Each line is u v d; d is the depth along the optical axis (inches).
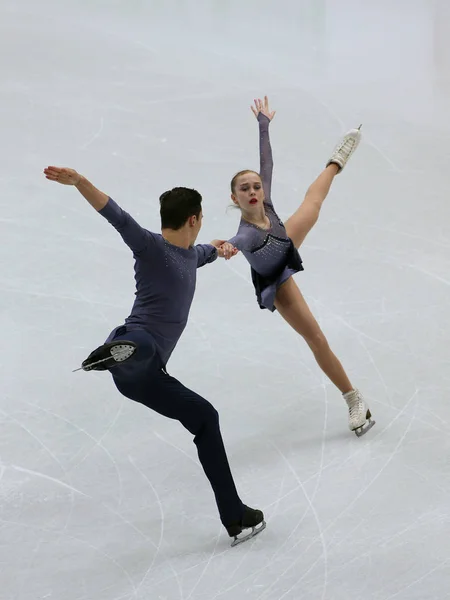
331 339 848.9
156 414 750.5
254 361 825.5
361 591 525.0
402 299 917.2
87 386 784.3
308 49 1761.8
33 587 547.2
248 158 1256.8
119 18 1870.1
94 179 1172.5
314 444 700.0
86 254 999.6
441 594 517.0
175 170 1211.2
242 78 1553.9
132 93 1457.9
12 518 618.2
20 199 1112.2
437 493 622.2
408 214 1109.7
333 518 602.5
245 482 655.8
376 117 1409.9
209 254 626.5
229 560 566.3
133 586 545.3
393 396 756.0
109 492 649.0
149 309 574.9
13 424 727.7
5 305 896.3
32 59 1578.5
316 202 753.0
